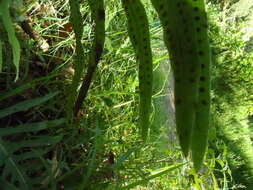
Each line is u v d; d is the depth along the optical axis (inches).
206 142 6.1
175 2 5.9
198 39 6.0
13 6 14.4
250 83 68.8
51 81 17.1
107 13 21.6
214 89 64.9
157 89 28.9
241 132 64.6
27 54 16.3
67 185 15.1
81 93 9.5
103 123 18.9
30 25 18.2
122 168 16.7
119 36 23.1
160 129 24.8
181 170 21.8
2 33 14.6
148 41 7.3
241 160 63.2
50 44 19.4
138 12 7.4
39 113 16.5
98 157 18.3
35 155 13.2
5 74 15.7
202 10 6.0
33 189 13.0
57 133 16.1
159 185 22.4
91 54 8.6
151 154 22.9
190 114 5.7
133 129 21.9
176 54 5.8
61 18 20.6
